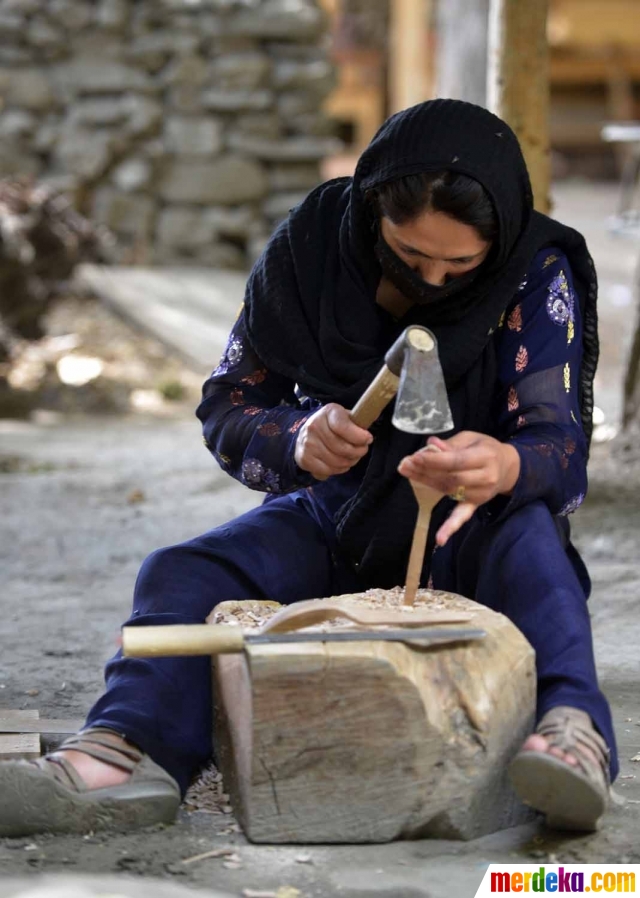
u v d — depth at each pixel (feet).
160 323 41.52
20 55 49.75
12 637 14.25
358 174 9.32
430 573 10.05
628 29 87.71
